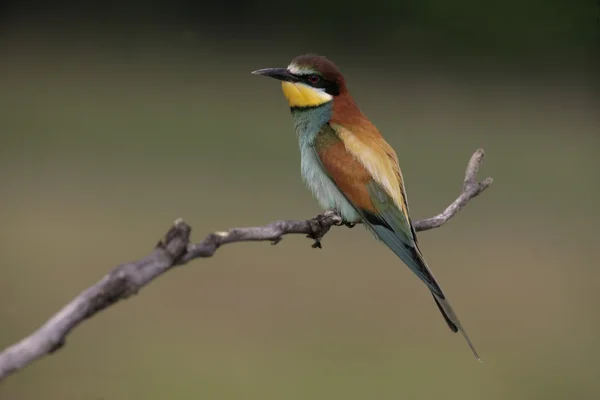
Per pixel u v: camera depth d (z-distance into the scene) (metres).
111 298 2.48
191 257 2.75
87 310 2.43
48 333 2.32
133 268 2.55
